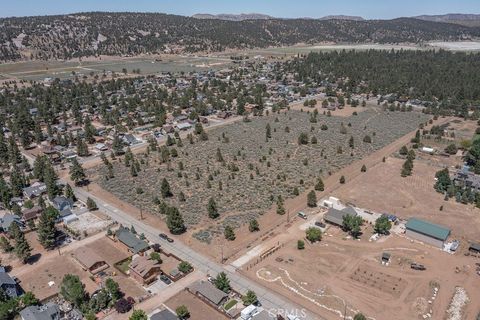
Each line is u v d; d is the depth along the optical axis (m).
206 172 155.88
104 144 192.62
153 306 85.69
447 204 129.62
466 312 83.31
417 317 82.12
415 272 95.88
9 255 105.62
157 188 142.88
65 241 111.88
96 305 84.25
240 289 90.88
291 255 103.12
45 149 183.62
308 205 129.00
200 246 107.69
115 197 137.75
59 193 138.38
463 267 97.75
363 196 135.88
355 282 92.62
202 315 83.12
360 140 192.88
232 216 122.62
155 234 114.25
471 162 160.62
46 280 94.94
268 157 170.38
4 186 134.50
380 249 105.19
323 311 83.94
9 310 82.25
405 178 150.25
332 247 106.38
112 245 109.38
